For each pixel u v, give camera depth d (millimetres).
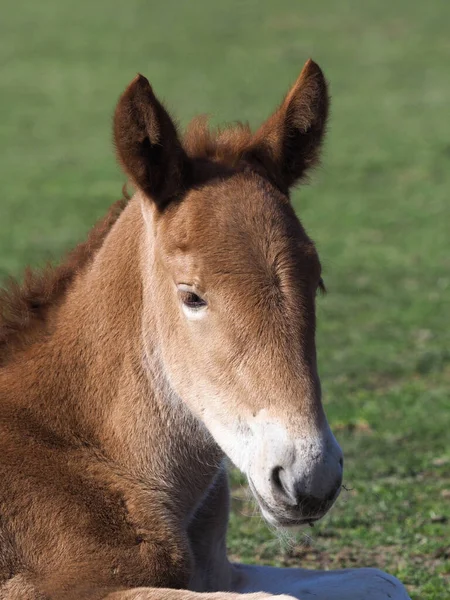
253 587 10484
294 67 63438
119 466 9352
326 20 78938
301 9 83500
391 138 46531
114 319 9562
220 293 8289
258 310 8172
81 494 9070
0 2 91188
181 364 8789
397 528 13391
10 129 50688
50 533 8797
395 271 27750
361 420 17312
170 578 9055
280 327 8133
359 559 12656
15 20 82875
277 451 7922
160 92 56844
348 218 34094
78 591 8586
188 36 74750
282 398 8023
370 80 59781
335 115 51594
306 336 8203
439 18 77938
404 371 19984
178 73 62531
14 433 9227
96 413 9453
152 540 9109
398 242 30938
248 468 8188
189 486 9656
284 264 8312
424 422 17188
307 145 9523
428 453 15945
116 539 8969
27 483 8961
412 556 12703
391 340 21953
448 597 11516
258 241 8383
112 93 58281
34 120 52594
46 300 10000
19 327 9906
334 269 28000
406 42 70125
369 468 15367
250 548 12992
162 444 9414
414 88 57438
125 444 9367
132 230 9734
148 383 9367
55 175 41719
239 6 86000
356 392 18797
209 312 8375
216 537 10281
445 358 20750
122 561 8852
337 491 7922
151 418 9375
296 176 9609
